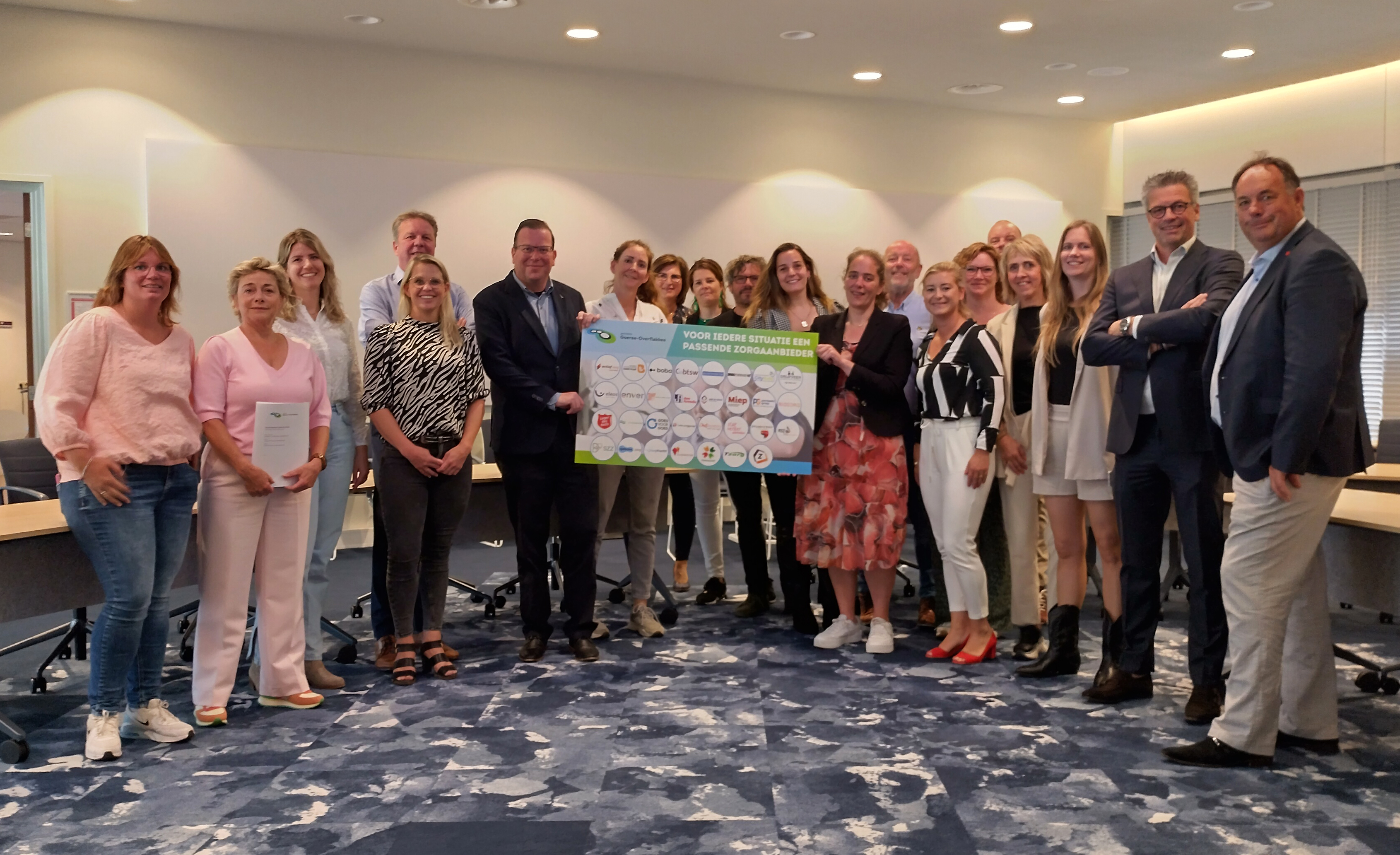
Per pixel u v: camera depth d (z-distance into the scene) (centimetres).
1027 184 866
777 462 418
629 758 301
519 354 408
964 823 254
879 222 818
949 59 700
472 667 403
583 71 737
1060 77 740
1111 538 363
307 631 375
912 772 288
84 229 639
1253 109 794
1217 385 289
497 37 666
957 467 400
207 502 333
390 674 395
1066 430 368
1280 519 277
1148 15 605
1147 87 768
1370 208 739
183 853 240
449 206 711
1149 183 334
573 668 401
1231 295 307
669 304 518
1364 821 253
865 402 414
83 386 292
